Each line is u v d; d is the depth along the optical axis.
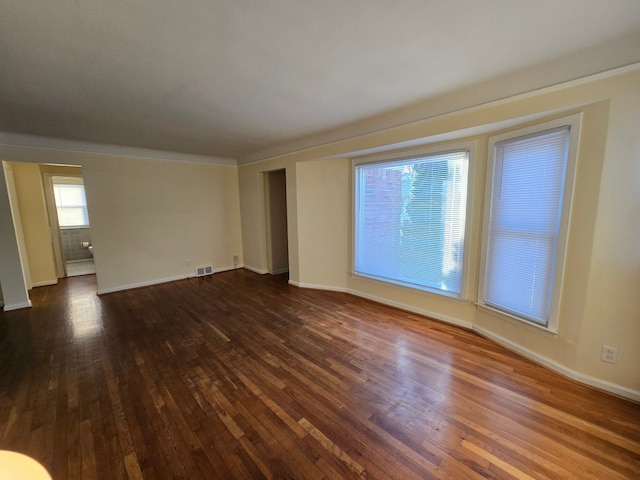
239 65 1.90
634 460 1.47
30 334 3.03
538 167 2.26
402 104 2.66
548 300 2.26
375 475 1.41
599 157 1.87
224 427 1.73
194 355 2.58
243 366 2.39
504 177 2.53
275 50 1.72
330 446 1.58
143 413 1.86
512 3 1.32
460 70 2.01
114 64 1.86
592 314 1.99
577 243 2.04
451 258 3.05
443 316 3.21
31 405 1.94
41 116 2.84
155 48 1.68
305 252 4.54
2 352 2.66
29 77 2.00
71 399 2.00
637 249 1.80
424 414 1.81
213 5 1.31
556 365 2.21
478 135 2.69
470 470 1.42
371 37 1.60
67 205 7.23
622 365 1.92
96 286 4.83
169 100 2.49
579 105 1.91
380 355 2.52
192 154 5.12
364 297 4.06
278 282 4.97
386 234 3.64
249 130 3.51
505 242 2.57
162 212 4.88
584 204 1.98
